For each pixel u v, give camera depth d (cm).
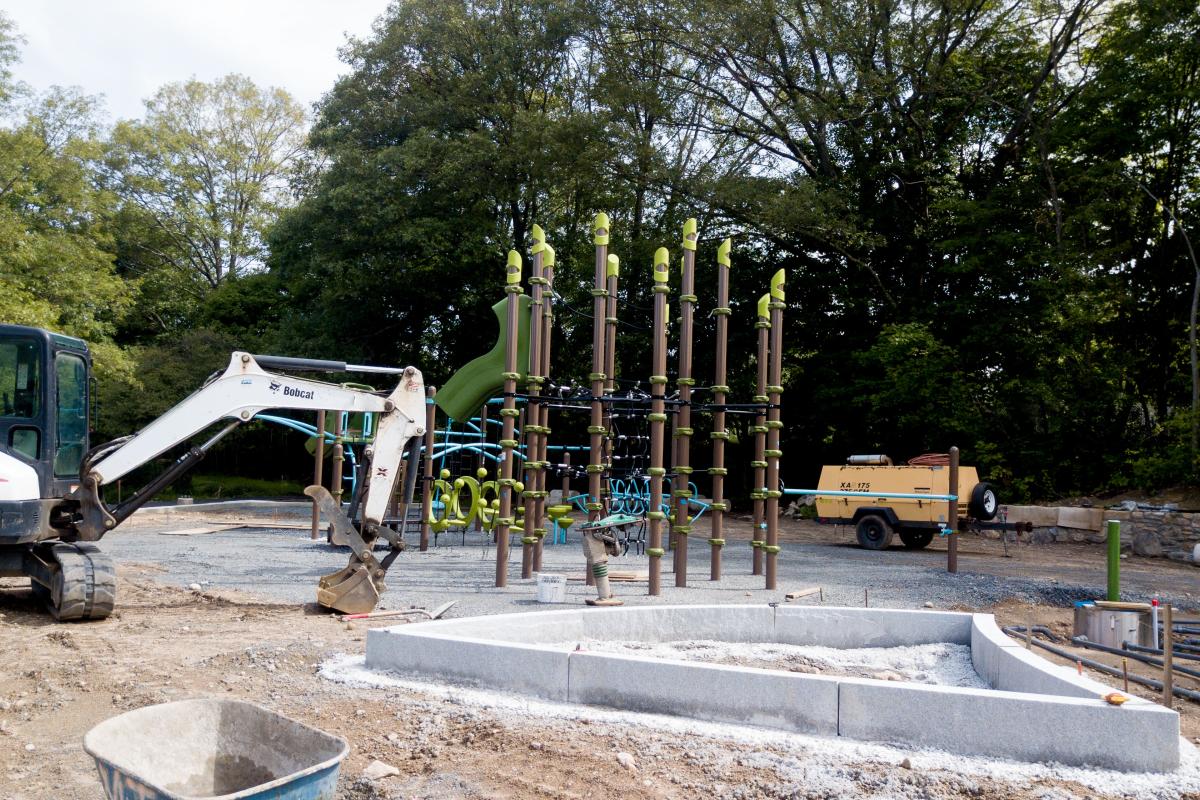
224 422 3806
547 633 860
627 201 3356
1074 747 543
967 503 1981
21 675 732
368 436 1700
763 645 917
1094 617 1029
